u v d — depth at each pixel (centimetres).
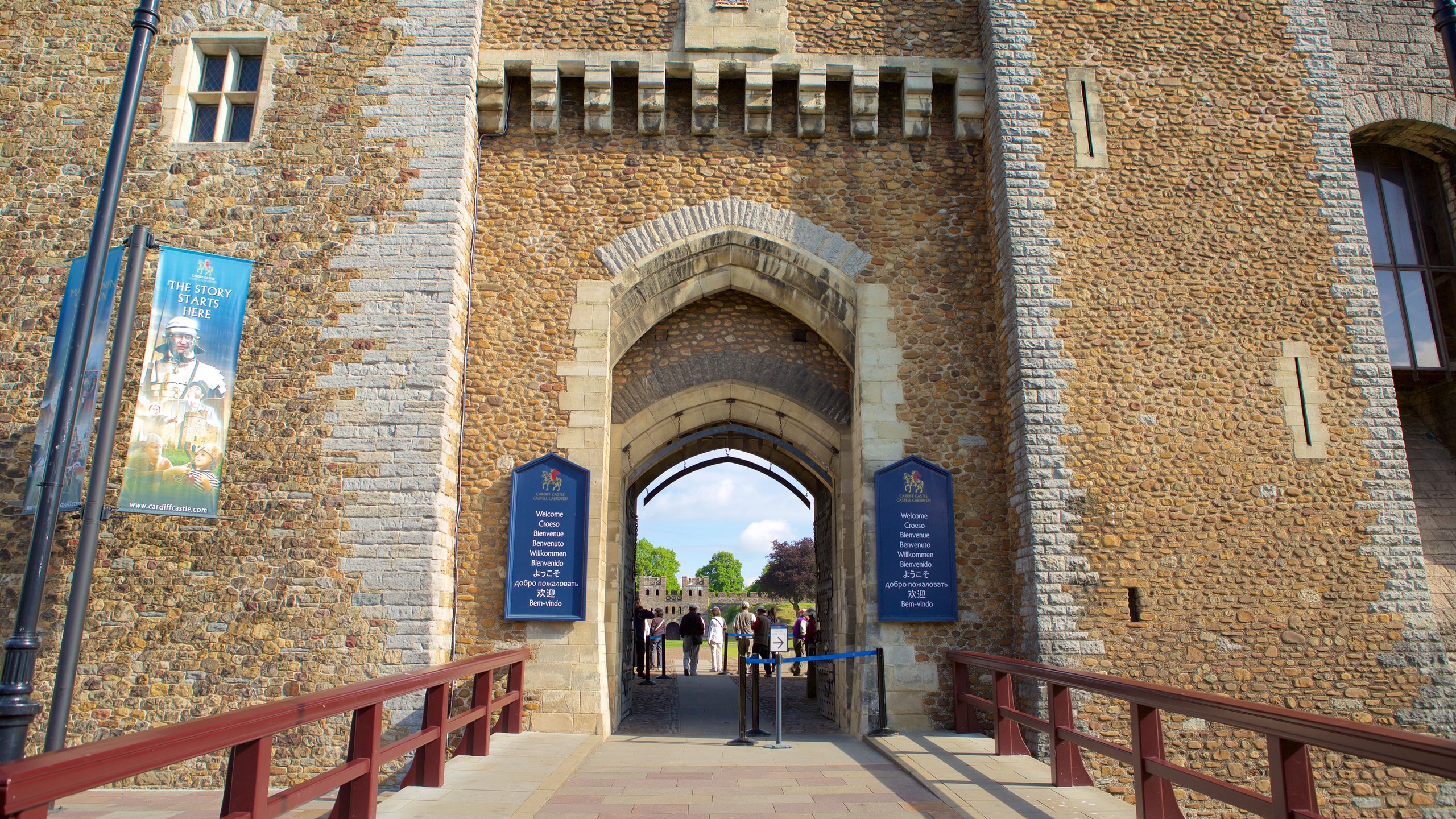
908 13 1028
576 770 711
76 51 962
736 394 1071
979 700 823
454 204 923
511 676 841
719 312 1081
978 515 933
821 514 1272
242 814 390
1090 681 592
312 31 965
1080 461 882
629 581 1180
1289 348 922
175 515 816
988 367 966
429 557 839
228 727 379
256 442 862
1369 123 1055
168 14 969
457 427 910
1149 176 961
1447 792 817
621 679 1029
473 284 959
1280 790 405
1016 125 965
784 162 1004
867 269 983
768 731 966
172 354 810
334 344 888
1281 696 836
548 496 899
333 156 934
